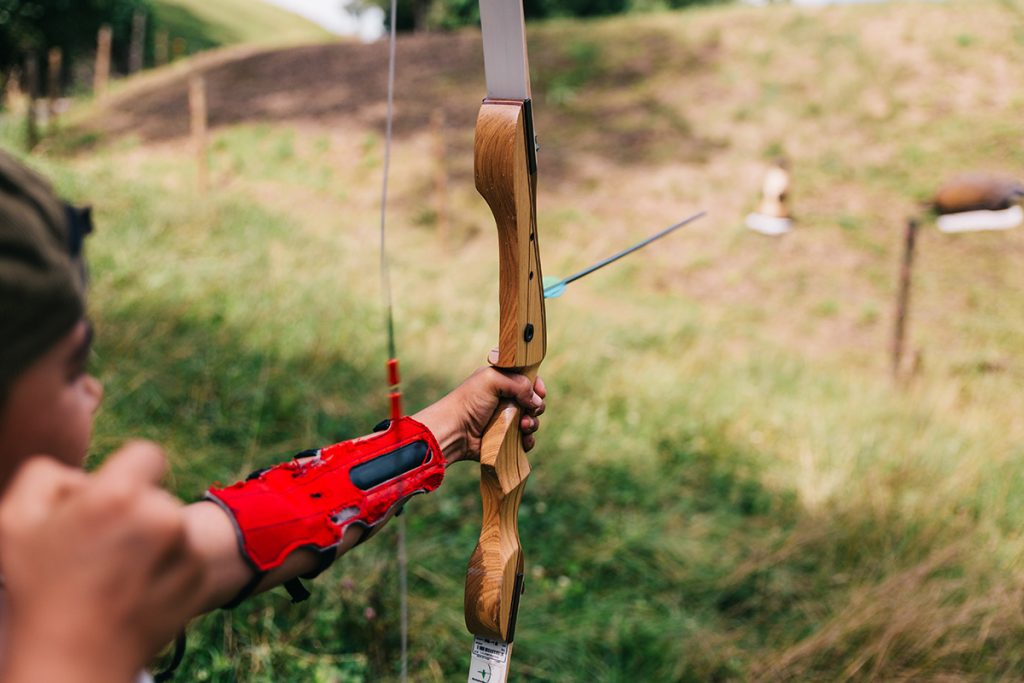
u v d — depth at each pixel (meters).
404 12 20.33
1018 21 11.66
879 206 9.30
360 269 6.56
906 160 9.88
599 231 9.16
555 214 9.35
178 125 11.60
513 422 1.01
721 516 3.72
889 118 10.49
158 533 0.41
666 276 8.46
